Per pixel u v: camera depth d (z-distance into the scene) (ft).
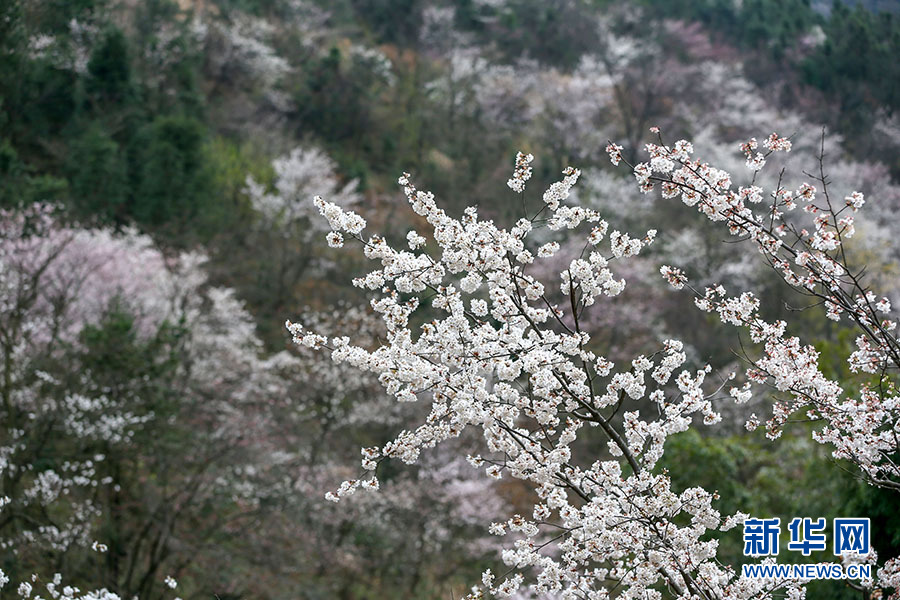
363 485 15.94
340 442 71.00
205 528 50.70
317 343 15.47
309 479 62.34
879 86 163.84
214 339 69.15
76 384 46.91
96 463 46.06
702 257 102.83
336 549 60.23
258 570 51.29
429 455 66.39
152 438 47.62
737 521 15.83
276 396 68.74
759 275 96.78
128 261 67.46
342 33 172.35
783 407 17.04
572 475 16.49
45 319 52.13
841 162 134.41
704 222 108.17
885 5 187.42
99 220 80.59
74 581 42.14
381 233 107.24
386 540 63.57
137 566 48.11
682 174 15.79
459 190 123.13
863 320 16.29
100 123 91.25
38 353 49.08
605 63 167.22
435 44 178.09
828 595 26.81
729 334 89.92
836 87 166.20
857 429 16.76
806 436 41.88
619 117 160.66
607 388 16.05
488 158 136.98
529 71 169.17
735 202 15.69
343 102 141.18
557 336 15.81
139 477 48.67
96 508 45.29
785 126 151.53
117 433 44.91
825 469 33.35
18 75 81.97
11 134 84.33
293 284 94.17
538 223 16.03
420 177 126.41
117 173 83.56
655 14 197.26
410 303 15.61
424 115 148.97
